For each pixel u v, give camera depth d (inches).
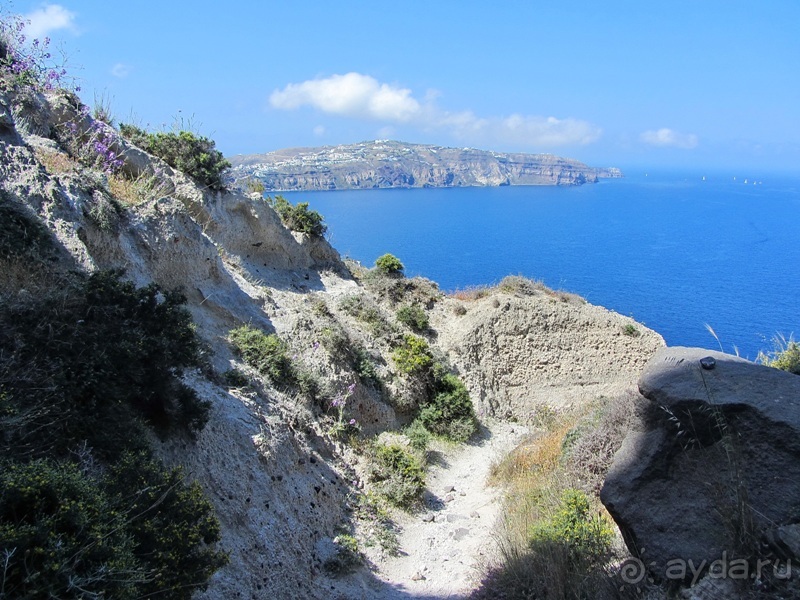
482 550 457.4
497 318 1016.2
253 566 350.3
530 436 778.2
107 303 334.6
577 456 457.4
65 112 595.2
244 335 571.5
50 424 257.1
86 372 291.1
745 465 250.4
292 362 591.8
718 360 290.4
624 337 1034.1
